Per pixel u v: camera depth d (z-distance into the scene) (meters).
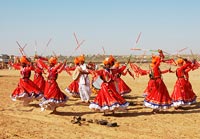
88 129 11.46
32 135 10.41
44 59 15.55
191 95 15.70
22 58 15.94
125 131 11.27
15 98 15.81
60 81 32.44
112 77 13.66
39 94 16.03
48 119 13.12
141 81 32.22
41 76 18.19
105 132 11.09
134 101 18.28
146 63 56.34
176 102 15.48
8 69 58.16
